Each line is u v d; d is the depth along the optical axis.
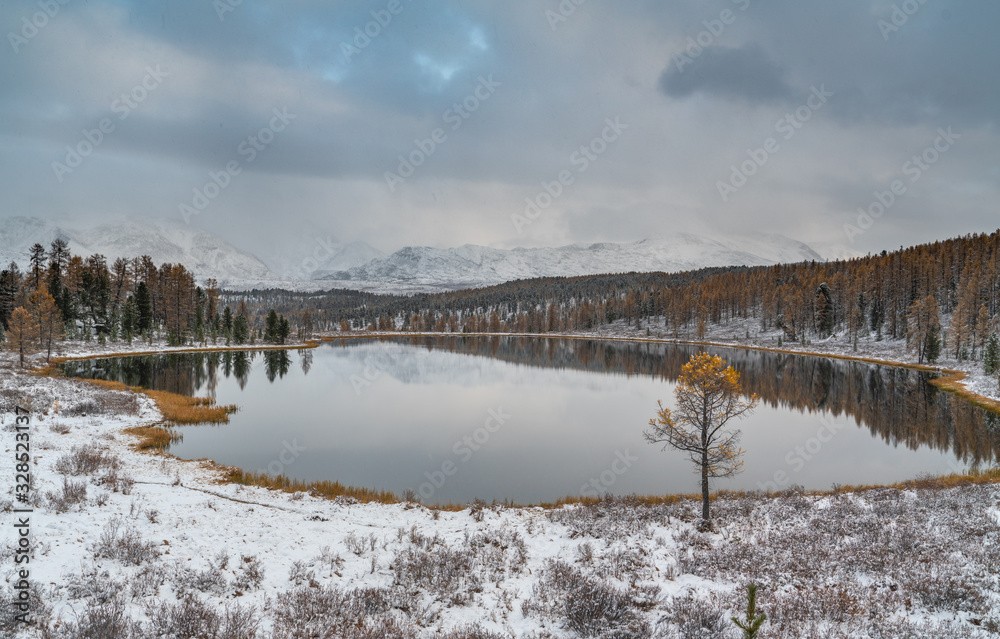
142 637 7.64
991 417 49.53
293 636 8.31
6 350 64.25
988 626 8.80
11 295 76.69
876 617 9.31
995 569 11.25
